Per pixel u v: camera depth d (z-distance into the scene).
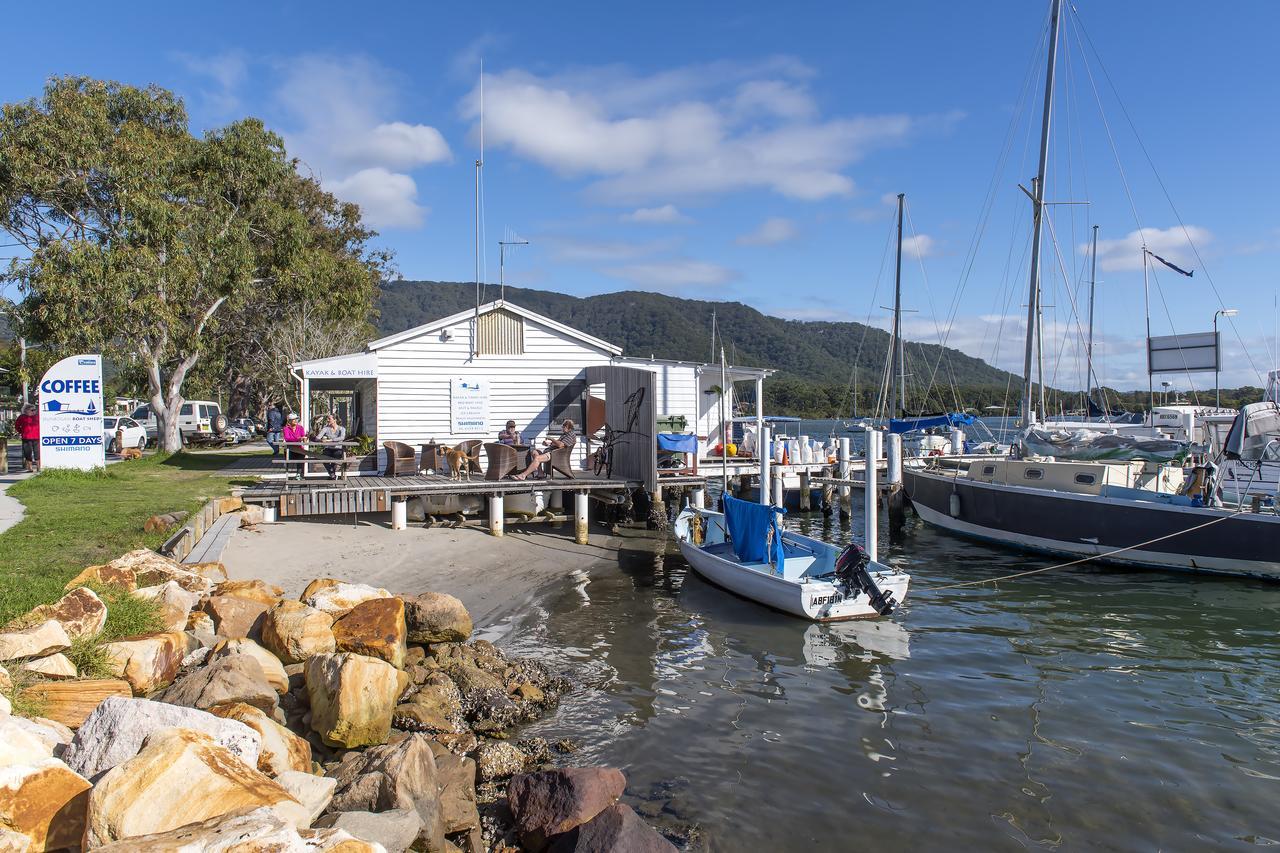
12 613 6.85
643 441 19.36
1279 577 15.59
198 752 4.46
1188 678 10.41
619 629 12.13
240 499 16.14
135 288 24.55
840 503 24.64
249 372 44.56
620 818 5.75
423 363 21.23
